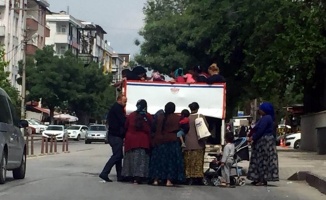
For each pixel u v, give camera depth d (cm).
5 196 1394
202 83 1886
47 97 7662
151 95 1888
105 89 8450
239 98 4831
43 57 7725
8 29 7556
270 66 3597
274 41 3609
